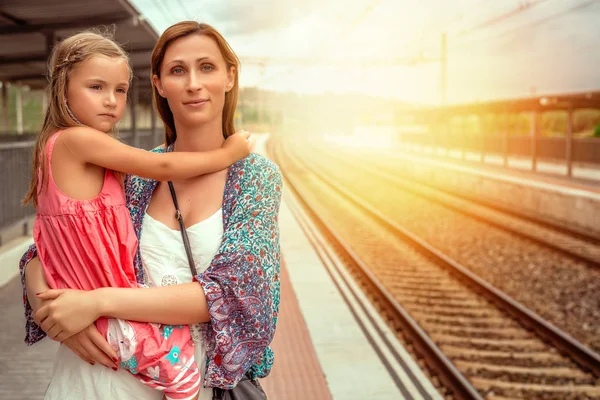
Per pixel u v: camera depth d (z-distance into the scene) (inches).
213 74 60.7
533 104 954.7
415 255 428.1
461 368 220.2
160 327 56.3
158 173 57.7
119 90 59.7
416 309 294.7
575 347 233.8
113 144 56.6
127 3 356.2
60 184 56.1
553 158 1096.2
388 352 201.2
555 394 201.3
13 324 195.8
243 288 56.0
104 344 53.9
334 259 379.2
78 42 57.4
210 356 58.2
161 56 61.3
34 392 146.8
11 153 315.6
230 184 60.8
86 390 57.1
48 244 57.2
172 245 60.1
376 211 626.2
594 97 800.9
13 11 361.4
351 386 167.5
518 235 501.7
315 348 197.2
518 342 250.8
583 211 555.8
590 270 385.1
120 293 54.1
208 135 63.0
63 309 52.9
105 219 57.4
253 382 63.6
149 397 58.0
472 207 711.7
